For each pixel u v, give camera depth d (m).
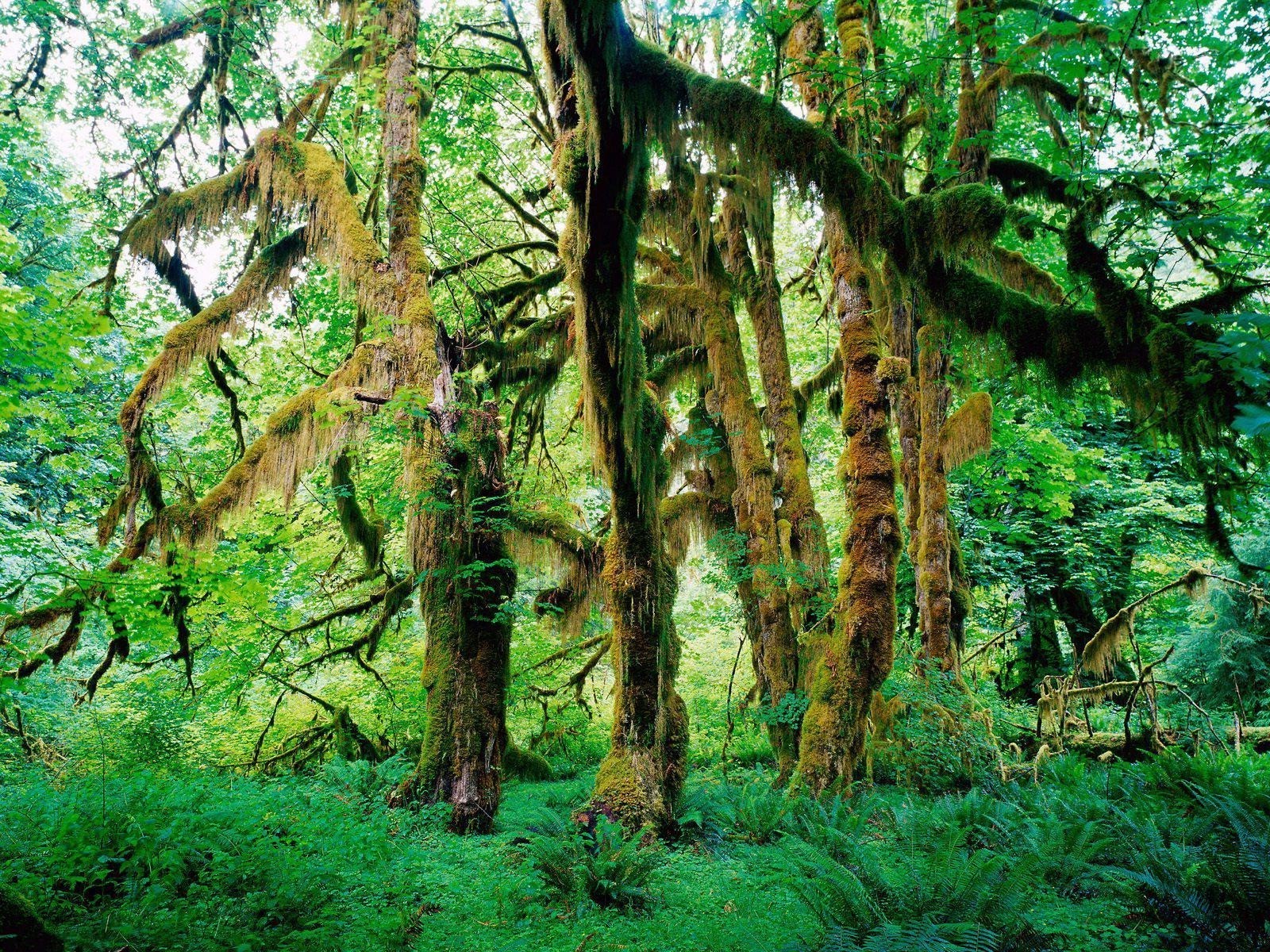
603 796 7.94
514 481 11.02
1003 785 10.16
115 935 4.77
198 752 13.18
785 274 17.47
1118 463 16.25
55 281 8.73
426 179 13.67
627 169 7.06
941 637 11.36
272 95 11.84
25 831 6.41
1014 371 7.12
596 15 6.02
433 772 9.13
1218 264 6.20
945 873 5.54
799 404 14.87
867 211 6.57
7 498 15.43
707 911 6.33
